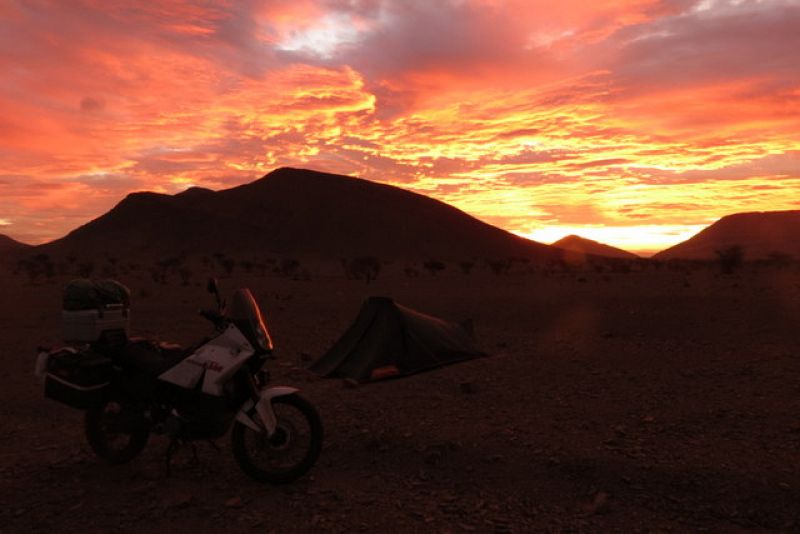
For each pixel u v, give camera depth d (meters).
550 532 4.34
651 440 6.15
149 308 21.69
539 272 79.75
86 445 6.38
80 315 5.46
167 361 5.46
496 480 5.27
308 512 4.70
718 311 17.84
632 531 4.34
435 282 48.00
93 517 4.69
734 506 4.68
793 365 9.42
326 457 5.89
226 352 5.22
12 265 124.94
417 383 8.86
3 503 4.96
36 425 7.15
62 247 191.50
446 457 5.84
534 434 6.44
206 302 24.45
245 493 5.08
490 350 11.70
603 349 11.65
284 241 186.00
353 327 9.58
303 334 14.16
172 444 5.45
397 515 4.63
